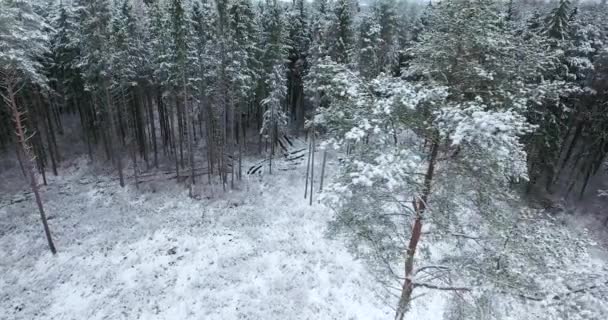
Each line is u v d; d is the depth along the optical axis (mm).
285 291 17516
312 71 25969
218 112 30844
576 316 6625
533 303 7031
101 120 32906
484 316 7145
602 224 26172
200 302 16922
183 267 19469
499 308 7398
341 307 16391
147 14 34406
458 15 7180
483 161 6633
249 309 16359
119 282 18297
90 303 16922
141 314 16234
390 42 29531
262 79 33750
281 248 21125
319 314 16031
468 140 5898
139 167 34188
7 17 18625
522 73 7668
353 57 25547
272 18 29922
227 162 34719
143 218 25141
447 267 8242
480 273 7422
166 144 36656
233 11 26562
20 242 21984
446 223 7590
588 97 26219
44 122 30422
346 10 25312
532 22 25641
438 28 7770
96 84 27844
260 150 37531
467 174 7117
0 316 16297
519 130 5996
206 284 18078
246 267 19312
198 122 39438
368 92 7703
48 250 21078
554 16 21969
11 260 20109
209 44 27844
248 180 32250
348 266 19297
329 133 8500
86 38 25938
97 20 25078
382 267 8773
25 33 20672
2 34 18484
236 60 27188
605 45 25391
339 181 7594
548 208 27344
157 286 17906
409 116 7113
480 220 7637
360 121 6926
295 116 44156
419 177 7680
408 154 6664
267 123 33188
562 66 21438
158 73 29031
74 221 24625
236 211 26469
